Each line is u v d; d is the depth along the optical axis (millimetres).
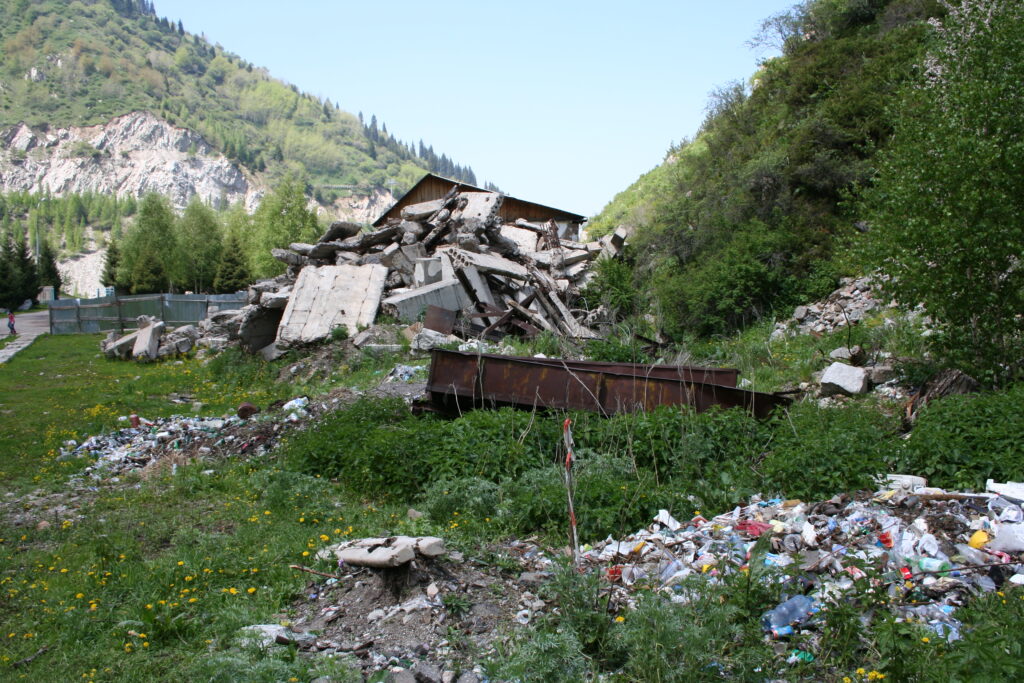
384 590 5930
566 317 22094
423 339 18125
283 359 20094
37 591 6246
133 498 9188
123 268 67062
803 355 16219
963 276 10859
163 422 14438
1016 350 11070
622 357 16156
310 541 7125
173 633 5453
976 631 4258
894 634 4414
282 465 10094
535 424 9422
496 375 11039
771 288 21391
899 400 11711
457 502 7840
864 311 17953
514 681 4625
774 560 5875
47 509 9055
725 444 8953
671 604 5020
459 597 5754
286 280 24219
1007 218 10719
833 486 7457
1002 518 6297
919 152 11844
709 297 21562
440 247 23438
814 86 30344
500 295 22578
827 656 4715
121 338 26875
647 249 27656
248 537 7355
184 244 64688
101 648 5262
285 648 4996
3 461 11648
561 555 6305
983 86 11430
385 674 4715
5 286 64562
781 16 37125
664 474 8602
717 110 38438
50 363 25625
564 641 4801
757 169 24750
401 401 11750
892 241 11945
